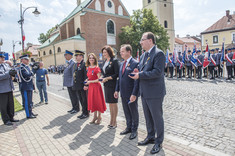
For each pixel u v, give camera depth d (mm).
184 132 3742
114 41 35375
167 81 12750
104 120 4902
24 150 3350
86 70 5113
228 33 34594
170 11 42312
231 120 4258
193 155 2793
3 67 4957
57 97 8820
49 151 3264
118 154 2984
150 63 2852
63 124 4750
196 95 7301
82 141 3602
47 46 38594
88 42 31641
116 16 35438
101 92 4570
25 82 5359
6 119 4945
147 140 3283
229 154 2777
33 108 6770
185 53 13977
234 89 8102
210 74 12828
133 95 3211
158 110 2936
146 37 2906
